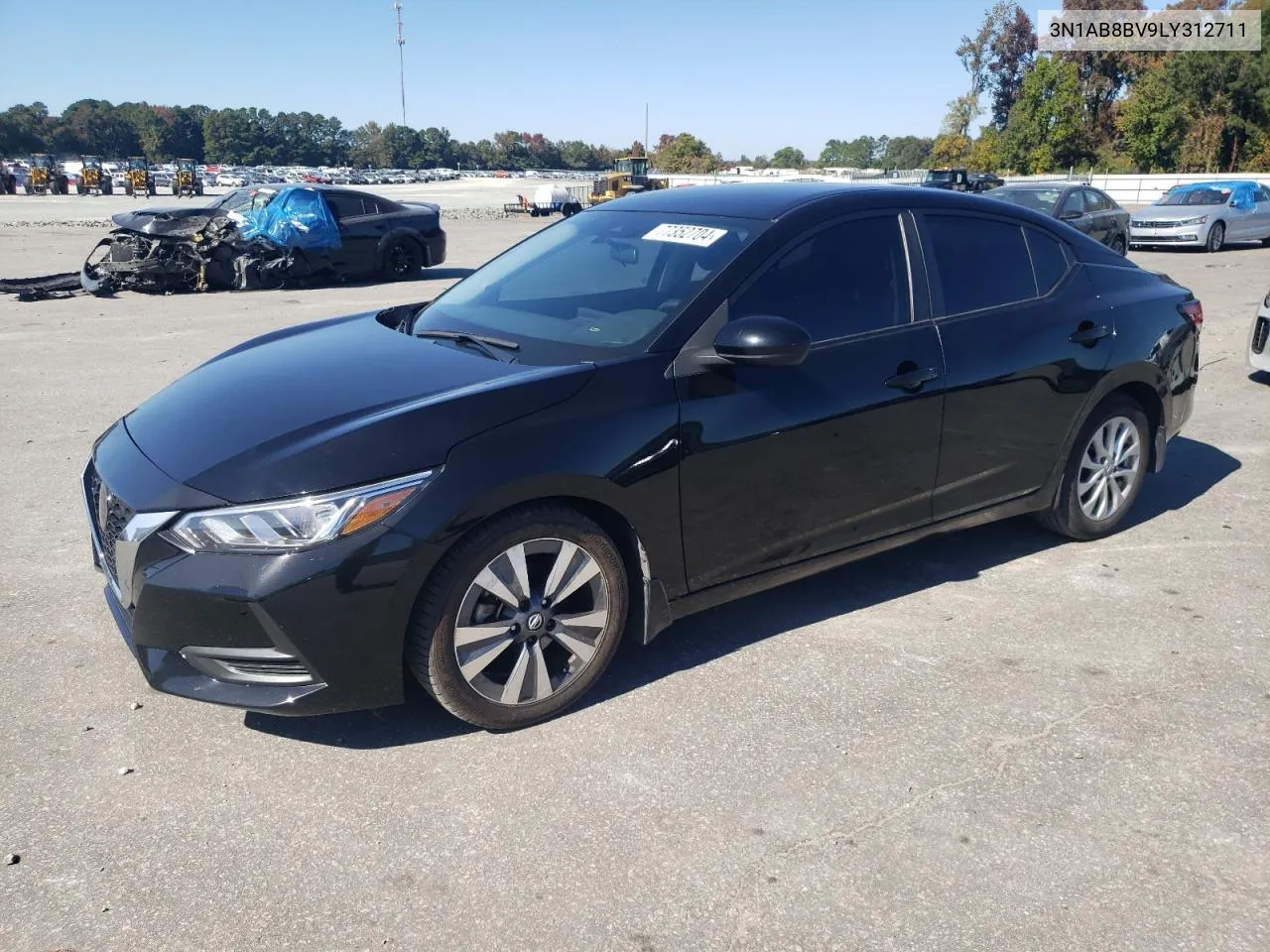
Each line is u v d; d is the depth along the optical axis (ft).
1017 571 14.55
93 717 10.56
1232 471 19.39
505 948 7.52
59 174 172.45
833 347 11.87
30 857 8.44
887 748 10.11
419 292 47.62
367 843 8.66
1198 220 65.57
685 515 10.89
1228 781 9.61
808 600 13.55
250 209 50.62
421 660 9.70
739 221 12.24
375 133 547.90
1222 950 7.55
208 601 8.99
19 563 14.49
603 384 10.35
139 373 27.66
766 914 7.88
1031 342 13.67
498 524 9.71
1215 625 12.89
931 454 12.87
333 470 9.13
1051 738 10.30
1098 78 193.26
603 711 10.77
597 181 139.54
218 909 7.88
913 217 13.08
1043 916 7.88
